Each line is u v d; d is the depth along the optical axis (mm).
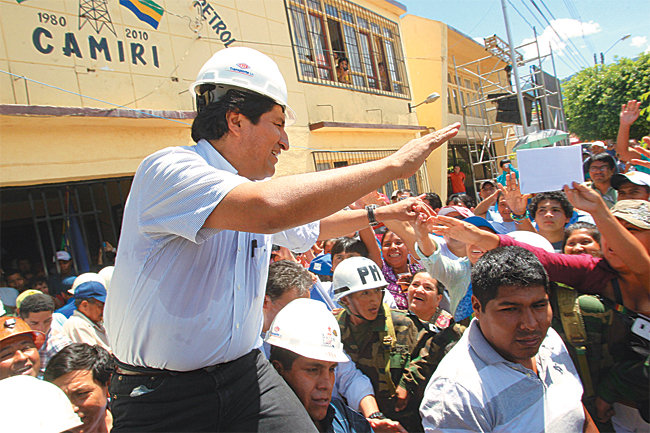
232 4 6805
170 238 1359
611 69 11750
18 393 1409
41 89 4562
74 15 4895
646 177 3668
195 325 1394
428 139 1431
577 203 2217
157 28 5711
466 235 2393
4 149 4340
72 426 1436
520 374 1769
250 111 1425
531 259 1760
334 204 1224
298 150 7758
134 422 1434
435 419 1740
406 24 12633
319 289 3289
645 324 2049
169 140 5805
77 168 4875
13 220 5914
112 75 5180
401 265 3832
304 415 1561
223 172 1281
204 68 1503
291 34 7898
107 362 2268
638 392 2018
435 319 2795
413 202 2295
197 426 1436
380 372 2475
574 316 2178
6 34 4375
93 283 3486
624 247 2082
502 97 11555
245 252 1523
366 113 9602
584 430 1832
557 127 12703
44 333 3234
